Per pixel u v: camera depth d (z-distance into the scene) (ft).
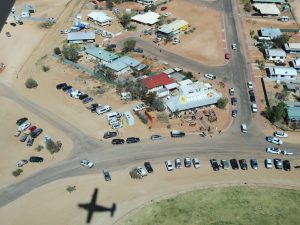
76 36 393.29
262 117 306.14
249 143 282.97
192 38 401.29
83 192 247.50
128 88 327.88
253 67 361.30
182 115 303.68
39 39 402.72
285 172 262.06
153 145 281.13
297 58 374.84
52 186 252.21
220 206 237.66
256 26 424.87
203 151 276.21
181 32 409.49
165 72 347.36
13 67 363.56
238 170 262.67
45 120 303.07
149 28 415.23
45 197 245.24
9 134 292.20
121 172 261.03
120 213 234.58
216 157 271.90
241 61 369.09
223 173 260.62
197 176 258.57
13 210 237.86
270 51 370.73
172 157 271.90
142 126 295.48
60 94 328.90
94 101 319.88
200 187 250.57
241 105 317.01
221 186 251.19
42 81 344.69
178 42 393.29
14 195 247.09
